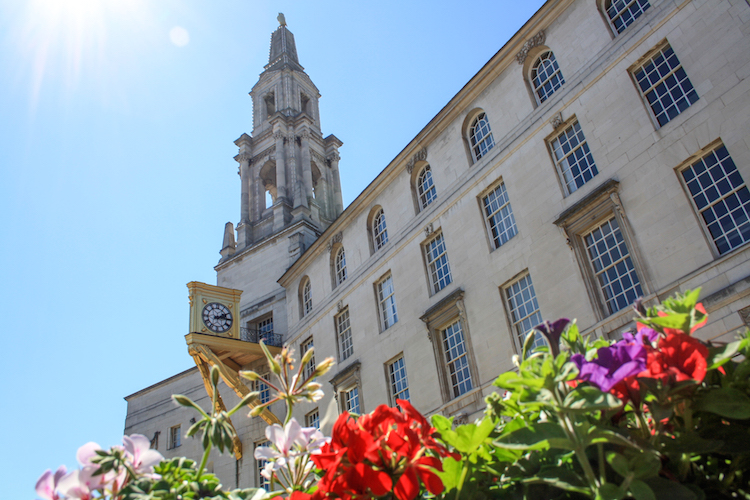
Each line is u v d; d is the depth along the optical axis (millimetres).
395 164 25969
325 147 46469
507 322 18469
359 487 1945
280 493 2102
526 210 18734
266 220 39844
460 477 2059
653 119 15719
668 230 14445
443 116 23672
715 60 14406
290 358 2428
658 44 15953
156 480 1980
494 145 21031
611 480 1831
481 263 20047
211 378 2105
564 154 18281
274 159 43031
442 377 20578
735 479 1855
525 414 2189
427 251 23422
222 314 30531
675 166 14711
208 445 2070
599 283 16125
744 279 12562
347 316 27859
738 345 1826
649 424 2123
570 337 2289
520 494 1961
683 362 1840
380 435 2176
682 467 1804
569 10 19156
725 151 13922
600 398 1588
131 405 39844
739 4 14195
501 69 21484
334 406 26125
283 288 34844
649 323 1986
